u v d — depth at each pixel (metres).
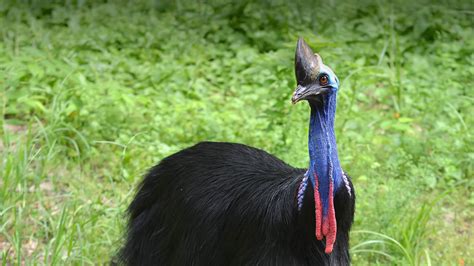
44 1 17.33
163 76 14.12
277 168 7.95
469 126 13.03
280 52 13.81
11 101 13.04
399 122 12.84
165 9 17.34
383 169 11.75
